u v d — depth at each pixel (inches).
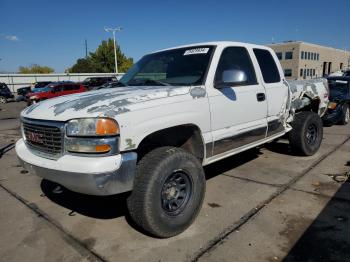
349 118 388.2
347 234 123.0
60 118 111.4
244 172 197.3
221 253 113.7
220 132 146.9
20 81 1694.1
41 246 122.5
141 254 114.8
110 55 2664.9
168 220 120.3
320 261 107.5
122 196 160.6
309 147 221.5
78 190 111.3
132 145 110.3
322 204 149.3
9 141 337.1
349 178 181.8
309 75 2479.1
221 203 153.5
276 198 157.4
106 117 106.2
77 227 135.9
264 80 180.2
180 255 113.4
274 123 186.1
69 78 1843.0
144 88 141.7
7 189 183.2
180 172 124.2
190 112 130.4
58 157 113.7
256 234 125.0
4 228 136.9
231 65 157.8
